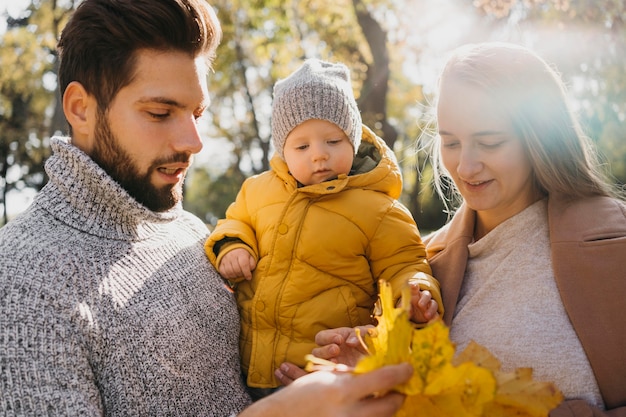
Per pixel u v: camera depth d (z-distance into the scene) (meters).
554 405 1.18
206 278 1.89
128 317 1.57
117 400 1.50
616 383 1.59
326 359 1.70
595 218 1.72
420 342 1.14
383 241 1.99
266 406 1.25
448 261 1.92
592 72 10.04
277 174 2.16
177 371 1.62
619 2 8.44
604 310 1.62
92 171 1.61
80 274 1.53
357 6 11.01
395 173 2.14
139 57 1.62
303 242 1.97
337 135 2.07
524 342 1.66
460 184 1.79
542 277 1.72
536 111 1.72
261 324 1.98
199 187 31.61
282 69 14.10
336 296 1.96
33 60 14.59
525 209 1.81
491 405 1.18
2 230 1.59
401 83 21.84
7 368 1.35
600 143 13.14
